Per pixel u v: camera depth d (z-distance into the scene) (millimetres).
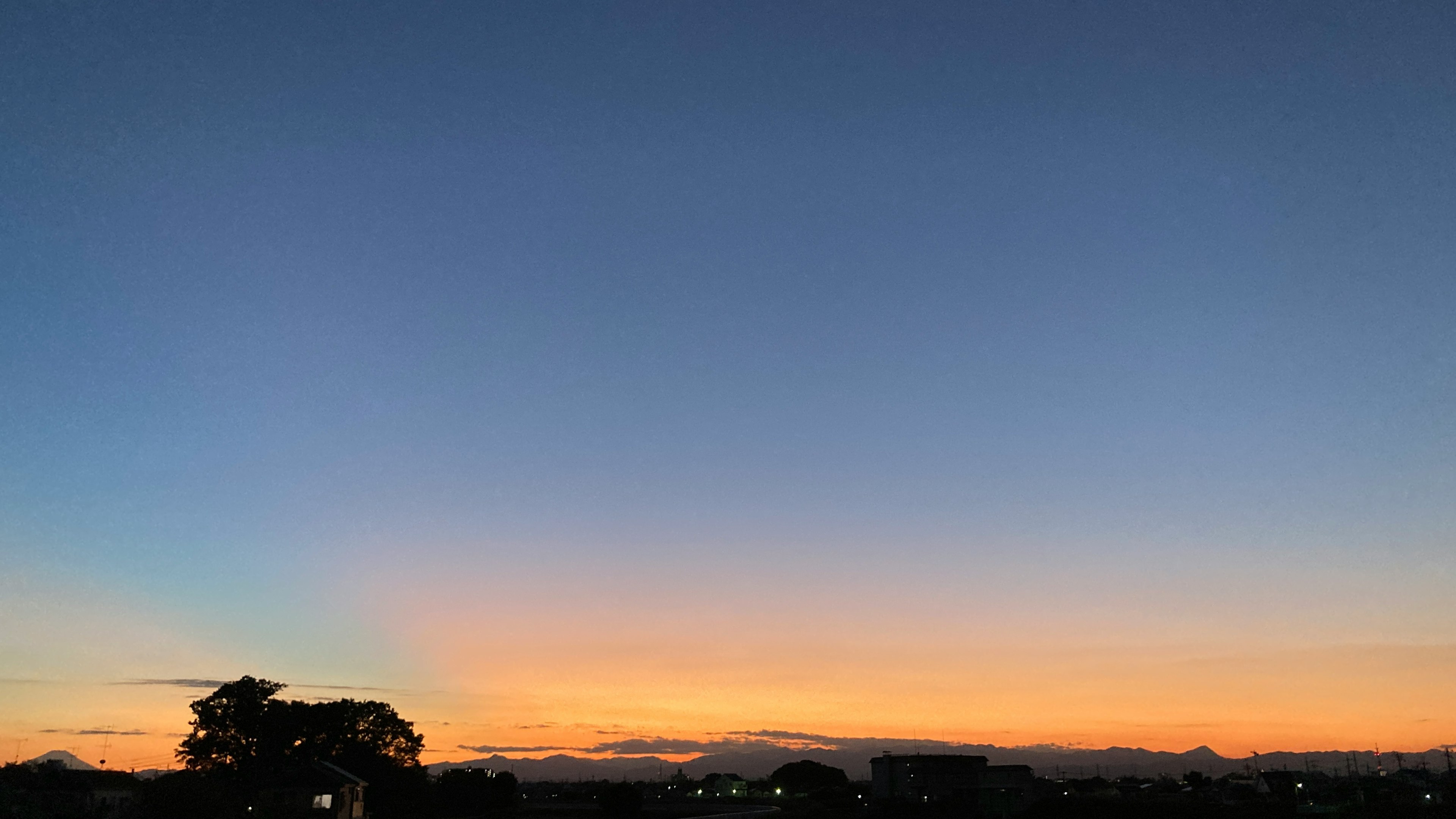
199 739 99312
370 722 108562
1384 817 96625
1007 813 140000
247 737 100062
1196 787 199250
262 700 102312
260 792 87188
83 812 69375
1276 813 101875
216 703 100375
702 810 181125
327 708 105125
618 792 146625
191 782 75875
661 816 149750
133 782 82375
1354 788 152625
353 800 91000
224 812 77062
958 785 182625
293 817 81938
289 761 100062
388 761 106812
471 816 122438
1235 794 171875
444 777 131375
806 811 173250
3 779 73812
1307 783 177625
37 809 65500
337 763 102312
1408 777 184625
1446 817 92375
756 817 147750
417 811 106312
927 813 156875
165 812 72875
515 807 134750
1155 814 107875
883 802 167375
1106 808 113375
